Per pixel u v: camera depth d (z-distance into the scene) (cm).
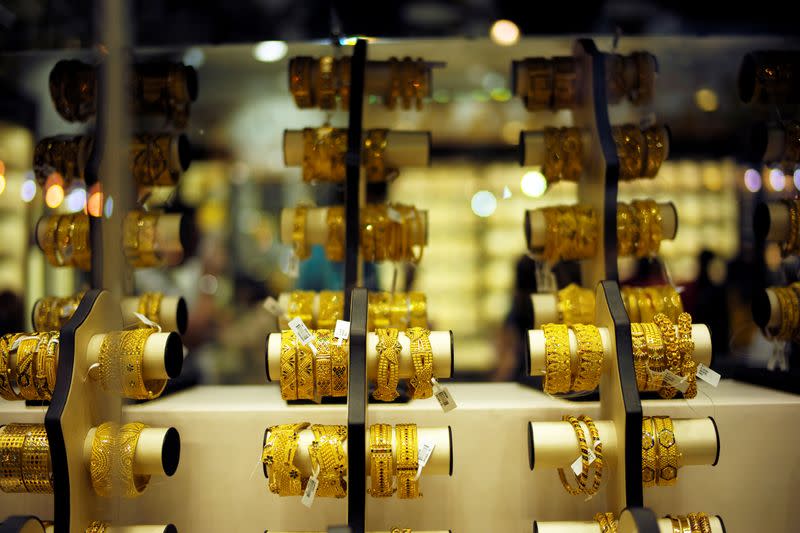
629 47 172
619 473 127
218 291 191
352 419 120
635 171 156
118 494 128
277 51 173
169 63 163
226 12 160
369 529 141
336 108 173
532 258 174
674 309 145
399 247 153
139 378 128
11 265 160
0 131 157
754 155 170
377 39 171
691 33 168
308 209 161
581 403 143
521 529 141
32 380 126
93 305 131
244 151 191
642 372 130
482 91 183
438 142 187
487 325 190
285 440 122
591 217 150
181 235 160
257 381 185
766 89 160
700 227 178
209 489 141
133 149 154
